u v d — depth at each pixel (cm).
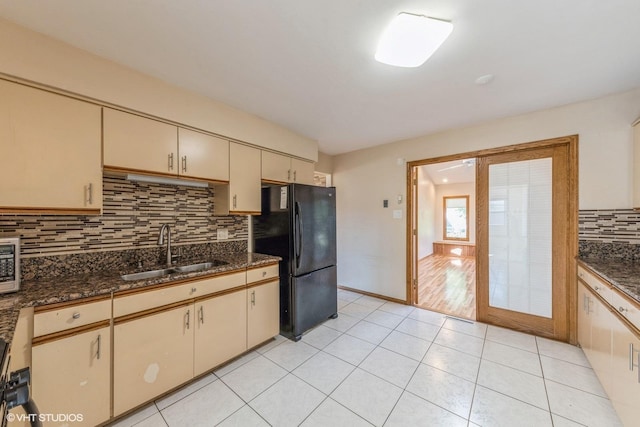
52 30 140
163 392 170
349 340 254
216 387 186
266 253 283
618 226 216
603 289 173
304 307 265
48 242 170
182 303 180
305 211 269
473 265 646
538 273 258
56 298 130
